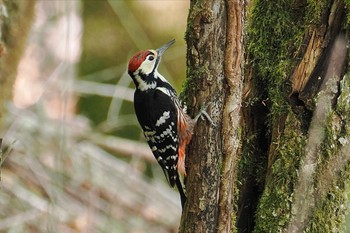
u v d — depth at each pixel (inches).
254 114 353.1
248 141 354.6
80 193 577.6
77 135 629.9
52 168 567.8
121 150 648.4
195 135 337.1
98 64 782.5
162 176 672.4
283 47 339.9
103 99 754.2
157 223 602.5
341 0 325.1
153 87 416.5
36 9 465.1
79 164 598.9
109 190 593.6
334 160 330.0
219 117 334.0
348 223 350.9
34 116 579.2
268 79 344.8
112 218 568.1
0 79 453.4
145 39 709.3
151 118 407.8
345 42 326.0
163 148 402.0
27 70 644.1
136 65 418.9
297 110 336.2
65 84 564.1
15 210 543.8
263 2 346.3
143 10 781.3
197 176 337.7
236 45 326.0
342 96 326.6
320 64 330.3
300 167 331.3
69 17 556.7
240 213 357.1
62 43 665.6
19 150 563.5
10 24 446.0
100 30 793.6
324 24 329.7
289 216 333.7
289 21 340.2
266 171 349.7
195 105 337.4
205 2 322.0
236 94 331.6
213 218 338.6
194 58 331.0
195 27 326.3
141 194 612.7
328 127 327.9
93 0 821.9
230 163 337.4
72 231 547.8
